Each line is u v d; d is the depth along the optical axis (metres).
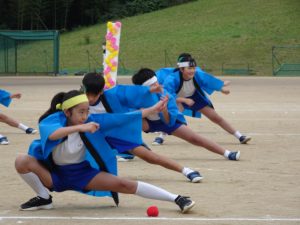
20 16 126.38
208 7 116.69
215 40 96.25
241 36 96.31
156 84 13.39
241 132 22.09
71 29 127.31
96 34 112.44
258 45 91.69
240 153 17.25
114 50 20.89
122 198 11.63
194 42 97.06
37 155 10.24
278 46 88.25
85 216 10.06
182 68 17.19
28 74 78.50
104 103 12.21
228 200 11.28
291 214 10.15
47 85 53.53
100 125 10.10
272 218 9.86
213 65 87.25
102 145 10.18
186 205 10.13
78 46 106.38
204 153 17.47
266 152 17.39
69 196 11.86
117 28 20.95
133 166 15.34
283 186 12.59
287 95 41.31
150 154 12.76
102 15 129.62
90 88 11.60
